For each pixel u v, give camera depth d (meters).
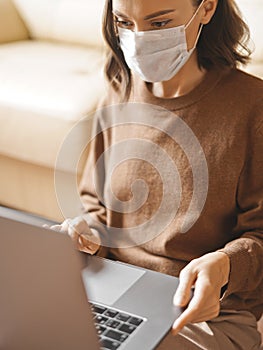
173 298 0.97
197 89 1.22
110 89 1.33
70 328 0.75
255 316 1.26
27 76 2.49
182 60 1.22
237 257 1.09
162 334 0.90
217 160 1.20
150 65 1.23
